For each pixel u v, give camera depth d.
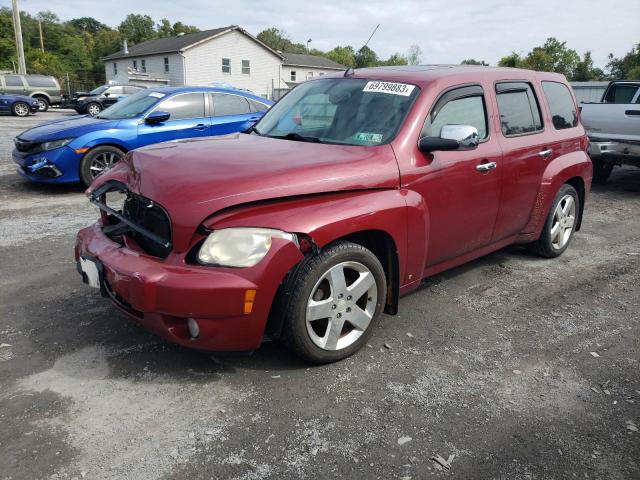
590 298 4.55
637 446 2.69
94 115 8.82
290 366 3.29
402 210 3.43
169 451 2.54
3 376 3.09
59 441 2.57
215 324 2.82
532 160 4.70
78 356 3.33
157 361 3.30
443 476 2.44
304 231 2.94
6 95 24.50
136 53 46.69
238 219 2.85
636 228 6.94
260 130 4.30
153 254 3.09
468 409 2.94
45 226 6.21
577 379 3.28
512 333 3.87
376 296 3.41
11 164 10.38
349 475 2.42
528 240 5.06
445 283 4.79
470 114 4.12
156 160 3.28
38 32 75.56
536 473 2.48
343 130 3.81
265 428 2.72
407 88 3.88
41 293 4.27
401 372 3.28
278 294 3.01
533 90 4.91
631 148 8.65
